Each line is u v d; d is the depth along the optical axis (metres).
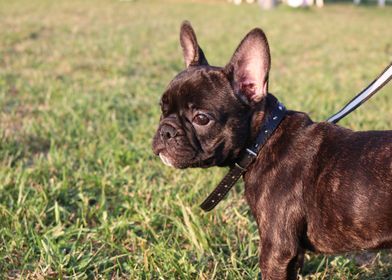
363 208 0.55
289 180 0.57
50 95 1.34
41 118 1.18
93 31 2.66
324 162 0.57
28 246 0.70
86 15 3.44
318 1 5.06
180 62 1.93
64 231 0.74
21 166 0.89
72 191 0.85
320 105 1.27
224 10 4.23
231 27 3.05
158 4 4.61
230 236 0.74
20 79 1.52
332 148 0.58
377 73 1.77
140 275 0.65
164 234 0.74
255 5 4.90
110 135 1.07
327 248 0.58
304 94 1.41
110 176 0.88
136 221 0.77
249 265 0.69
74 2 4.33
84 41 2.29
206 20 3.41
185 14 3.79
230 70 0.60
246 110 0.60
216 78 0.60
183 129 0.60
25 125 1.11
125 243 0.73
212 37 2.57
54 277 0.65
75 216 0.79
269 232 0.58
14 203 0.80
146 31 2.74
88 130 1.08
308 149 0.58
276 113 0.60
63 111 1.20
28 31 2.48
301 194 0.57
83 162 0.93
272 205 0.58
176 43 2.37
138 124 1.14
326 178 0.56
